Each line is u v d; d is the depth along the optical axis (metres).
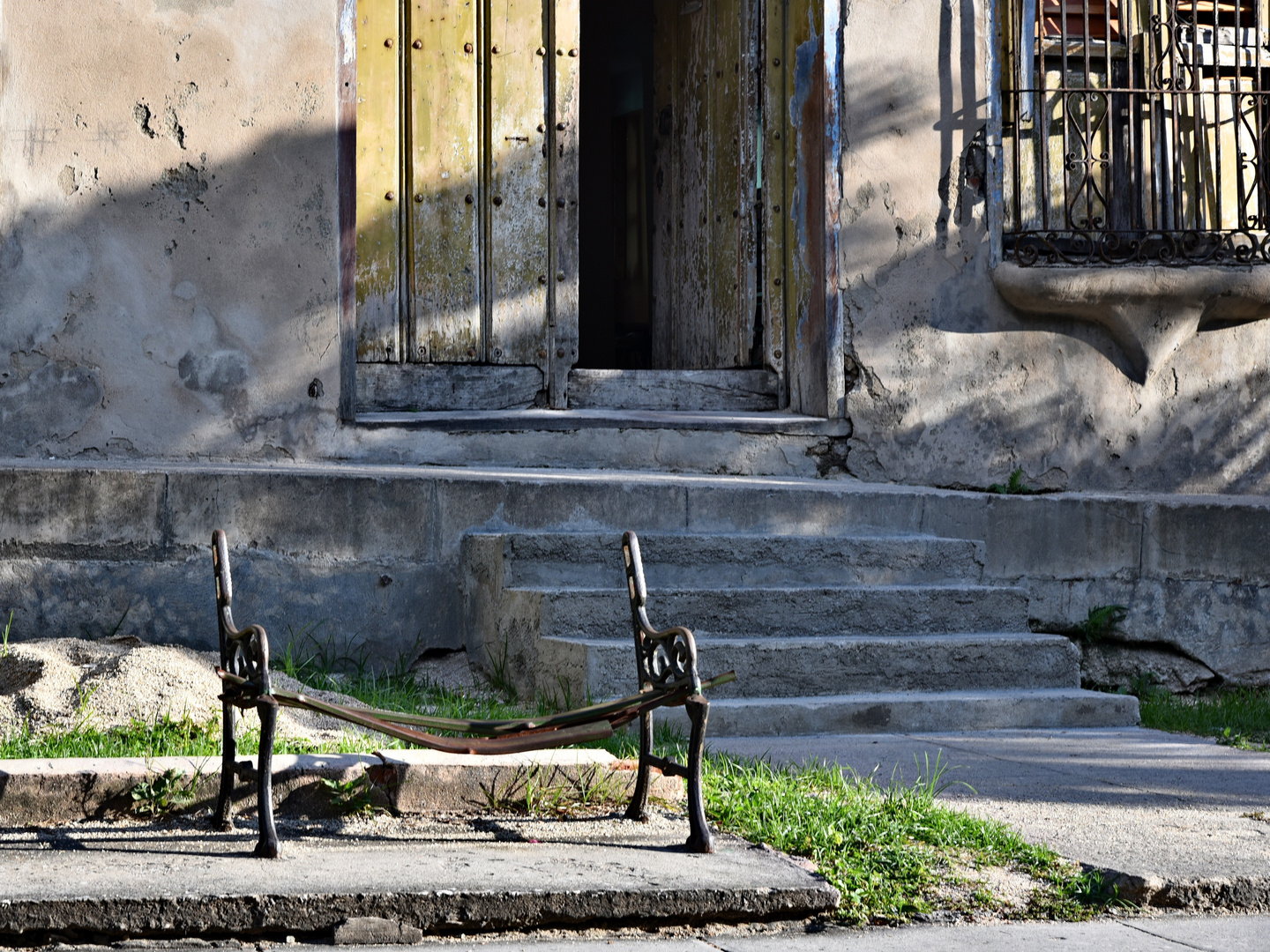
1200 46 9.59
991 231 8.88
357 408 8.34
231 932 3.32
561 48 8.81
